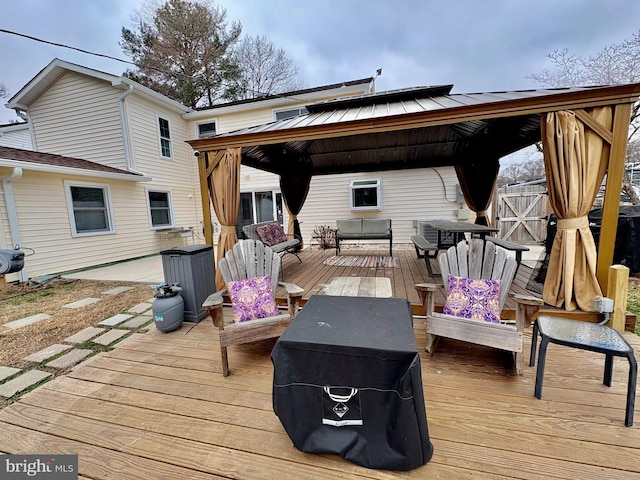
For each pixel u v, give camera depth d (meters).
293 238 7.02
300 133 3.09
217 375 2.07
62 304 3.95
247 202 9.27
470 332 2.08
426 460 1.27
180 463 1.35
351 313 1.64
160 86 12.48
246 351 2.41
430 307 2.25
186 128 9.30
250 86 14.46
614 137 2.33
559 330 1.74
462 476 1.24
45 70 7.33
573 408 1.63
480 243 2.46
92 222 6.65
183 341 2.63
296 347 1.30
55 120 7.84
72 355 2.48
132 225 7.56
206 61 12.54
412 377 1.16
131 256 7.52
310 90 7.94
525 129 3.97
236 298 2.34
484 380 1.91
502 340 1.98
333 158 6.05
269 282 2.49
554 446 1.37
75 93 7.56
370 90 7.84
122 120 7.29
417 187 7.43
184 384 1.97
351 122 2.90
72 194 6.22
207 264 3.22
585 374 1.95
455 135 4.55
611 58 7.28
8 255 4.48
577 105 2.37
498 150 4.98
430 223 5.30
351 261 5.54
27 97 7.75
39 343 2.73
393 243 7.71
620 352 1.49
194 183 9.67
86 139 7.67
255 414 1.66
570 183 2.43
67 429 1.58
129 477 1.29
